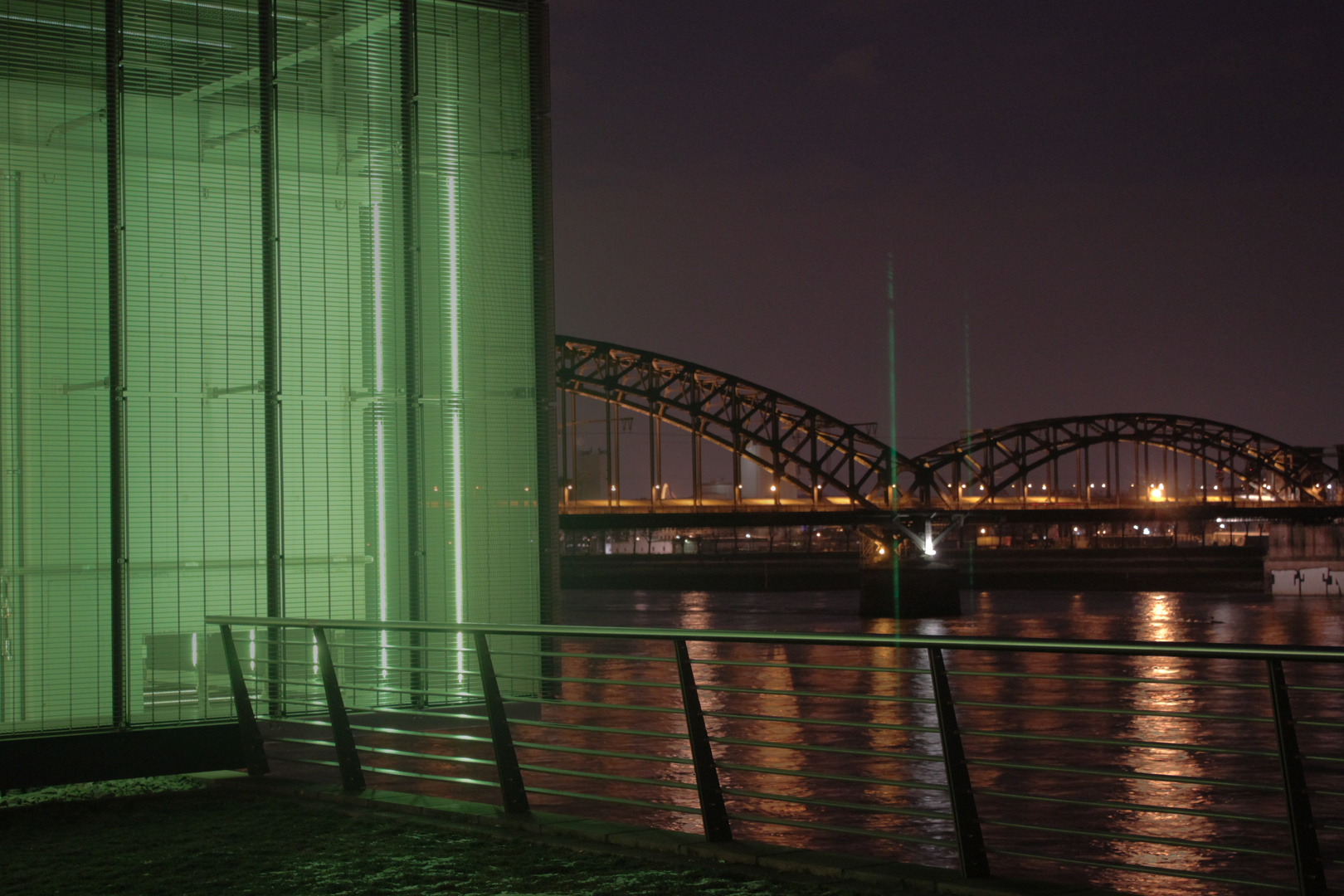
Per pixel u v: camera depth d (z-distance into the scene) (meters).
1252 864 11.99
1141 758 20.97
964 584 133.75
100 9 11.77
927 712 26.91
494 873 7.06
